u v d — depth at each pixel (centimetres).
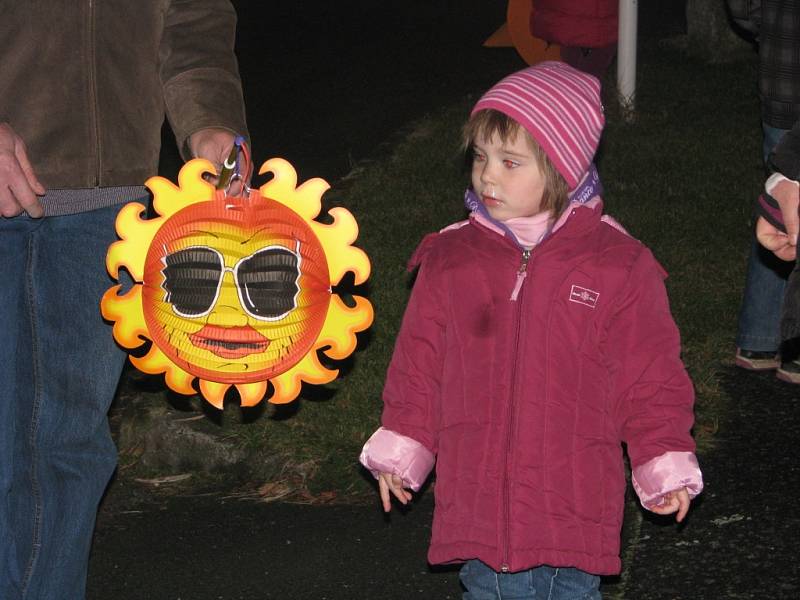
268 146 1260
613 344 414
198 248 406
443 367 426
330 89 1483
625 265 413
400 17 1908
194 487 629
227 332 410
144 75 442
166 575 549
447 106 1351
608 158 1090
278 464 626
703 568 529
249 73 1574
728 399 682
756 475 603
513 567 406
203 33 448
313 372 421
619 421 418
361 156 1212
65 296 441
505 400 410
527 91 416
